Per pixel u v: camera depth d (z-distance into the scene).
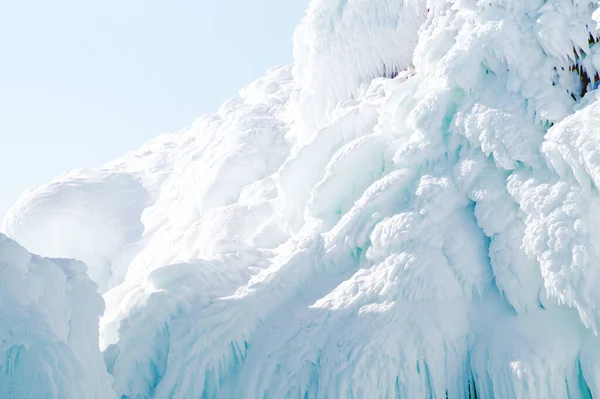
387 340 13.23
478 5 16.88
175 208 24.31
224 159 22.91
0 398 10.76
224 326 14.62
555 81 15.36
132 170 28.59
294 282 15.59
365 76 21.34
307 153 18.25
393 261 14.48
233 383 14.20
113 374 14.77
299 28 23.16
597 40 15.57
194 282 15.73
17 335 11.05
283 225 18.31
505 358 12.52
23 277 11.64
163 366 14.86
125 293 19.22
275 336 14.43
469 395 13.15
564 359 12.34
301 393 13.48
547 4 15.78
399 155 16.27
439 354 13.16
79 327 12.44
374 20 21.12
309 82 22.08
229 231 19.34
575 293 12.34
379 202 15.78
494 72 16.11
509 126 14.81
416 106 16.70
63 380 11.02
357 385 12.92
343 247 15.77
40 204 25.19
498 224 13.99
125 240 24.66
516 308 13.18
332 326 13.96
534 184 13.87
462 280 13.90
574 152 13.28
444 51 17.61
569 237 12.75
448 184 15.20
